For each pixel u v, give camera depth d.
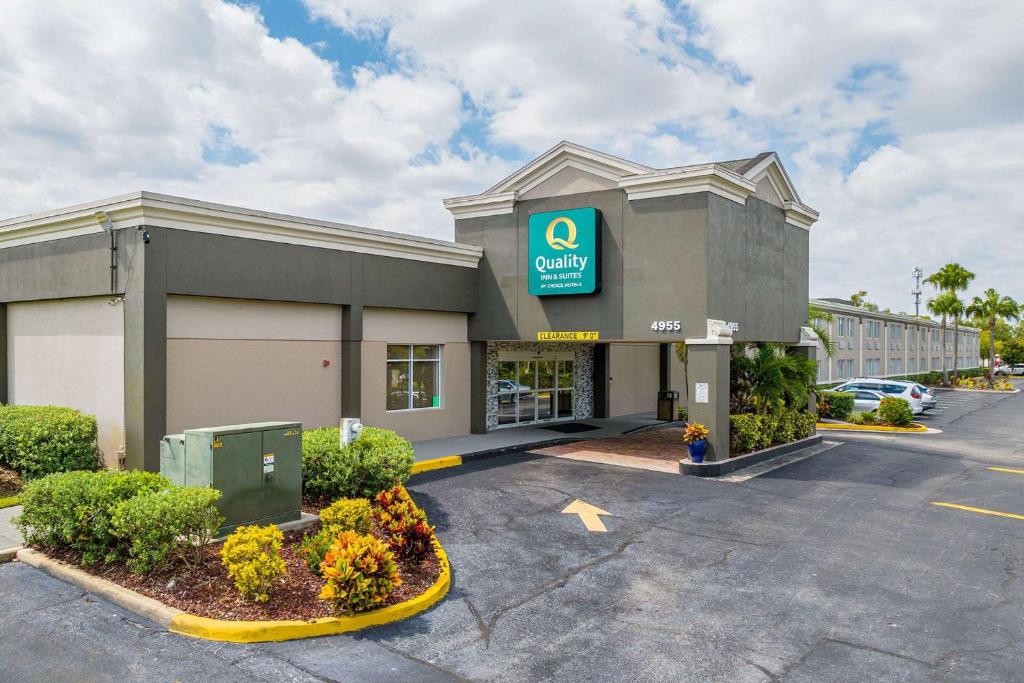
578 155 17.34
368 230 16.34
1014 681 6.26
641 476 14.71
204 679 5.98
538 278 17.89
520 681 6.12
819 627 7.36
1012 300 58.53
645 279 16.38
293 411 15.22
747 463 16.23
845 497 13.19
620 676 6.24
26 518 8.65
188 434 9.02
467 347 19.92
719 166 15.34
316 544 8.13
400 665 6.36
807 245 21.41
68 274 14.02
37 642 6.62
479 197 19.23
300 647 6.64
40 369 15.14
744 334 17.23
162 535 7.58
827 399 27.66
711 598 8.12
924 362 65.25
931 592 8.40
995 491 13.95
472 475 14.51
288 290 14.77
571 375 24.91
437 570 8.55
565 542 10.09
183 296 13.16
